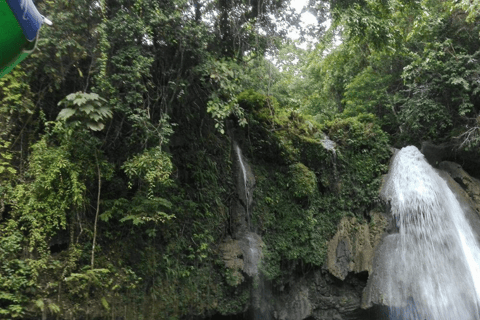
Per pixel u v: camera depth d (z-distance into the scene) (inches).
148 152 296.4
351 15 420.2
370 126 524.1
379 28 440.5
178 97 350.0
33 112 284.7
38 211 267.3
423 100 552.4
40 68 289.0
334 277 438.9
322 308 430.0
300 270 438.0
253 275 368.8
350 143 500.1
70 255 272.1
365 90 647.1
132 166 293.1
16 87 275.3
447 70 537.6
